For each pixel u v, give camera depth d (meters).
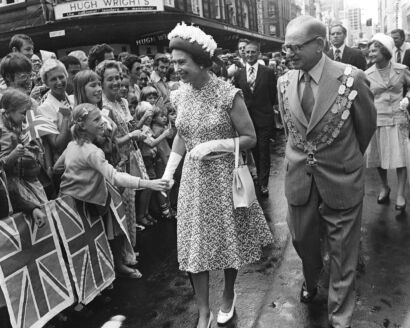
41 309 3.06
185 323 3.23
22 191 3.14
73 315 3.41
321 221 3.00
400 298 3.35
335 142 2.77
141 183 3.10
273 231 4.90
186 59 2.79
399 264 3.88
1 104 3.13
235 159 2.92
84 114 3.32
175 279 3.94
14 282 2.91
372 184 6.30
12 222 2.95
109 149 3.85
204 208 2.93
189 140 2.97
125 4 13.05
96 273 3.59
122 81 4.66
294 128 2.91
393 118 5.09
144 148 5.29
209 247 2.93
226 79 7.16
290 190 2.99
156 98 5.61
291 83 2.89
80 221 3.49
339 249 2.86
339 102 2.72
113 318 3.33
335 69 2.74
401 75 5.06
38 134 3.55
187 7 19.48
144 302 3.56
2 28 14.14
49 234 3.21
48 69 3.83
